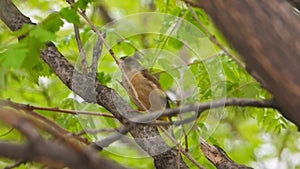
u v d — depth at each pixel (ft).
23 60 19.44
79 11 26.35
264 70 13.94
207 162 29.58
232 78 29.99
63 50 34.17
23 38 21.88
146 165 37.47
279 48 13.82
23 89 37.22
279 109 15.80
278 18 13.99
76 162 11.36
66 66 26.30
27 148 11.01
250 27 14.06
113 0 43.80
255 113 32.60
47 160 11.20
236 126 43.29
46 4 39.78
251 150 46.21
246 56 14.20
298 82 13.60
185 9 30.94
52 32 21.86
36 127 13.00
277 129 32.89
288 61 13.71
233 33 14.26
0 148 10.90
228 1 14.28
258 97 29.40
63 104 30.55
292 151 48.34
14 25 26.86
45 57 26.63
